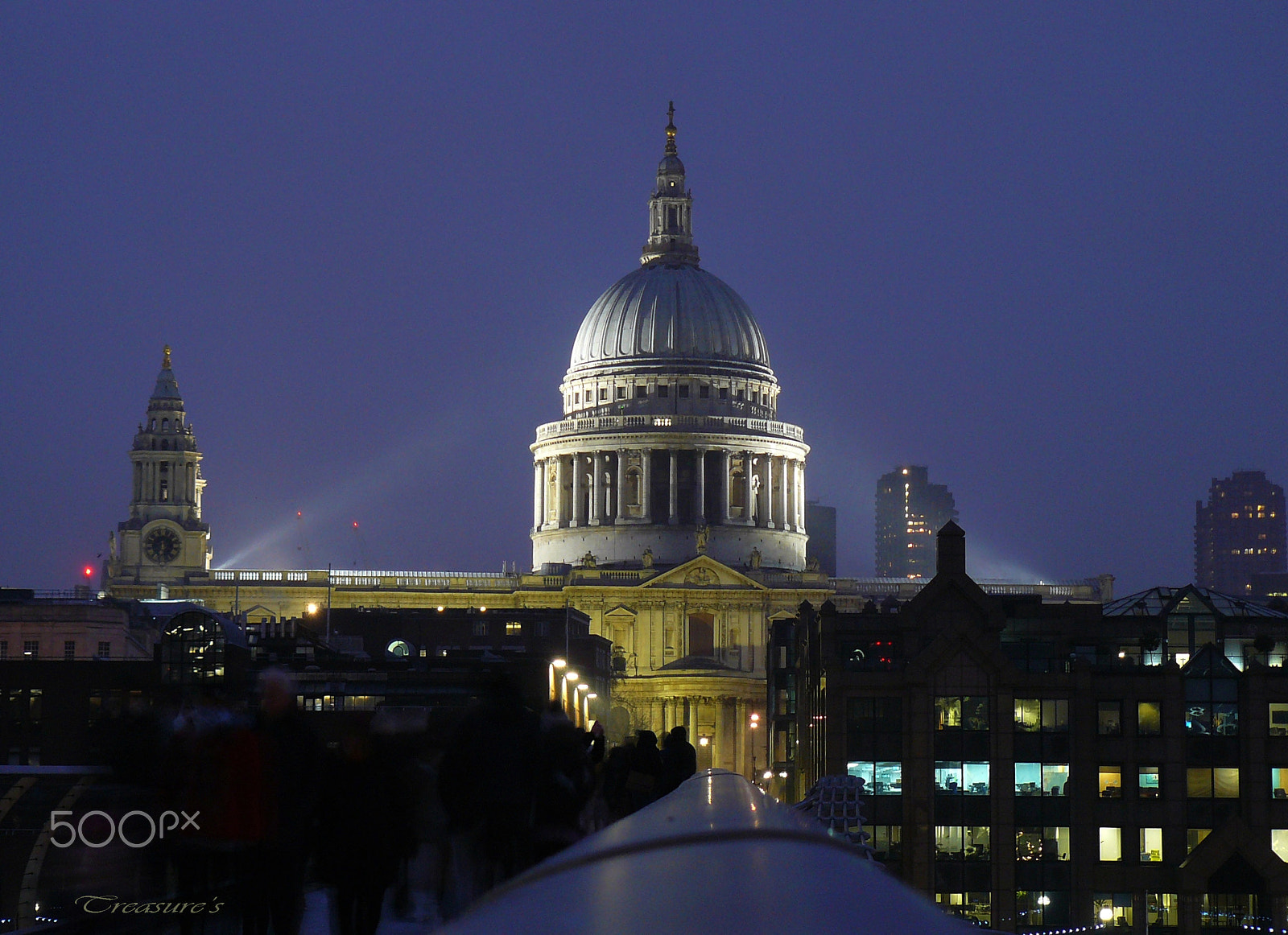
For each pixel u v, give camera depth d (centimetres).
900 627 17250
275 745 3219
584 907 828
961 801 15988
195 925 3456
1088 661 16325
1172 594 17975
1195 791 16012
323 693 18000
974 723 16062
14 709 17425
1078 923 15812
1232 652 17375
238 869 3231
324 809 3481
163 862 3625
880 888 854
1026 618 17475
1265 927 15438
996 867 15875
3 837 3994
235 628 17712
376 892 3516
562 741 4297
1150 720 16100
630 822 1109
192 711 3756
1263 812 15950
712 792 1510
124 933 3644
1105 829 15950
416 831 3938
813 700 19088
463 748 3772
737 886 847
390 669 18600
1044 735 16075
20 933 3638
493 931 809
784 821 1015
